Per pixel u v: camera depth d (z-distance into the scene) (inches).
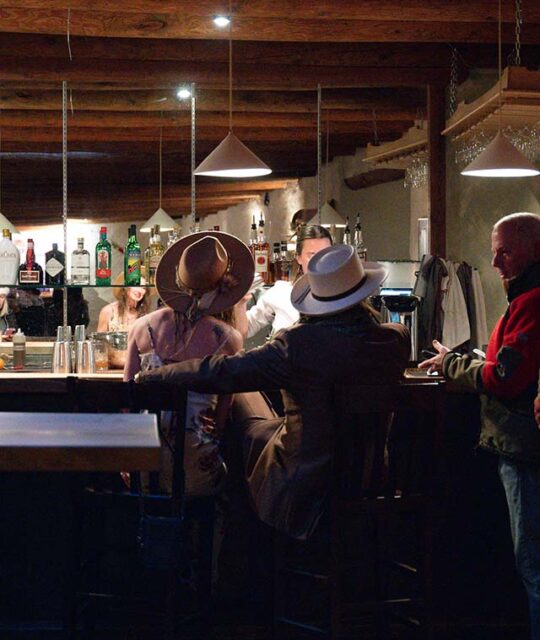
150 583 144.3
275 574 133.0
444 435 148.3
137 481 121.0
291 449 122.2
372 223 305.3
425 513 121.9
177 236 227.3
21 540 144.4
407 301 170.7
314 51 262.1
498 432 125.7
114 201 309.3
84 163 305.9
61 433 71.4
